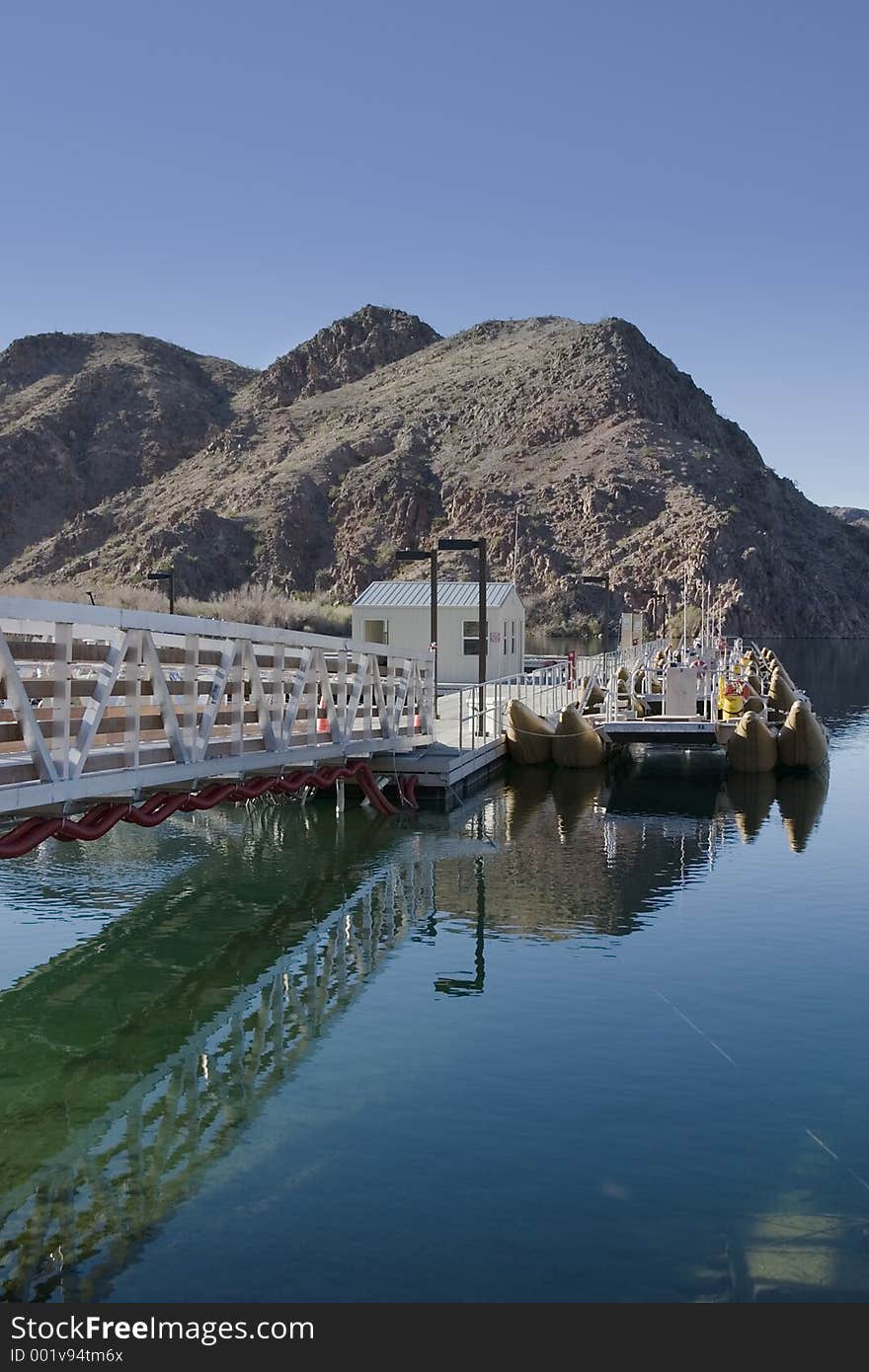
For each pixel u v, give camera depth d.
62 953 14.49
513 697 37.75
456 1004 12.37
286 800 24.66
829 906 16.30
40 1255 7.59
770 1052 10.95
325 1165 8.78
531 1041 11.27
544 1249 7.58
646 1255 7.51
